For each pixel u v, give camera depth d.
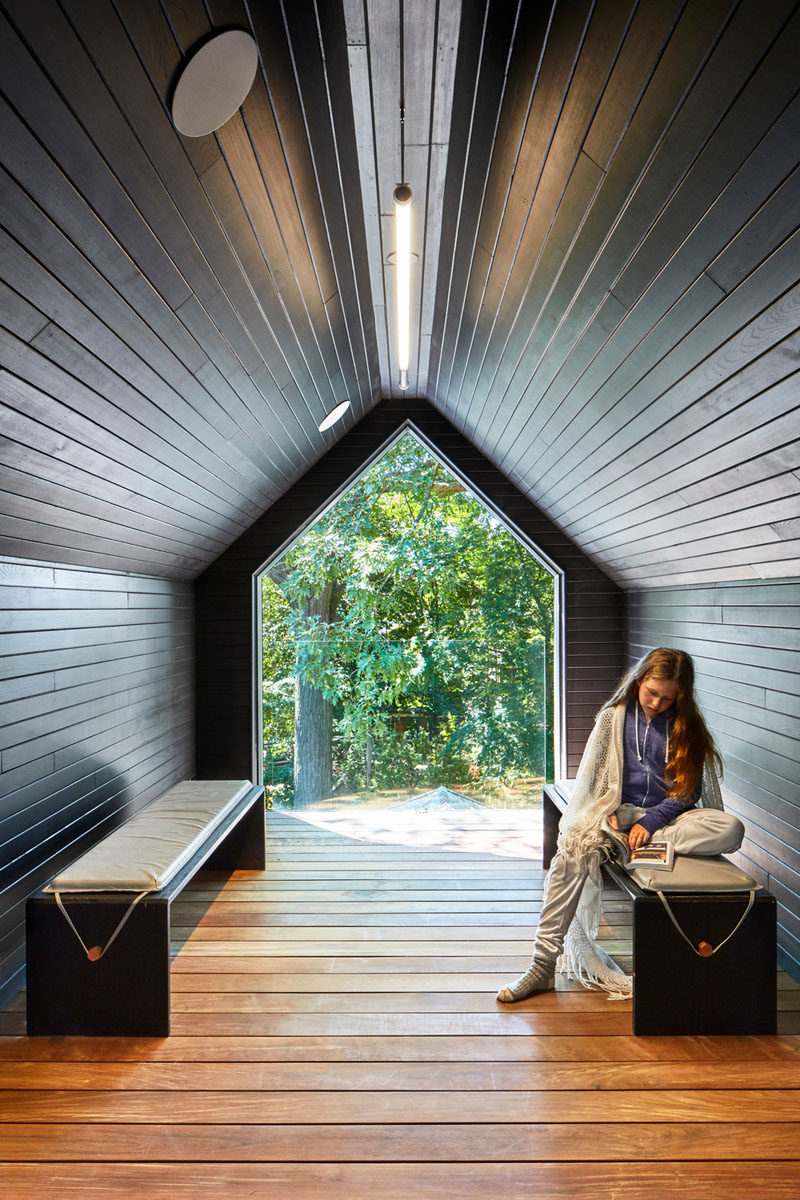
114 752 3.81
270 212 2.22
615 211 1.96
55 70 1.28
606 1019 2.70
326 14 1.75
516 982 2.87
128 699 4.01
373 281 3.47
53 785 3.13
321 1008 2.78
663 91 1.52
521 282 2.71
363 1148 2.04
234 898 3.86
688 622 4.26
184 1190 1.89
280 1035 2.60
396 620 5.62
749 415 2.30
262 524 5.35
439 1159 2.00
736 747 3.64
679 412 2.61
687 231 1.81
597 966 2.99
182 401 2.80
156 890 2.65
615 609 5.43
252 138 1.87
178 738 4.96
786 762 3.13
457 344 3.90
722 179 1.60
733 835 2.74
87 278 1.81
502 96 1.96
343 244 2.85
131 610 4.05
